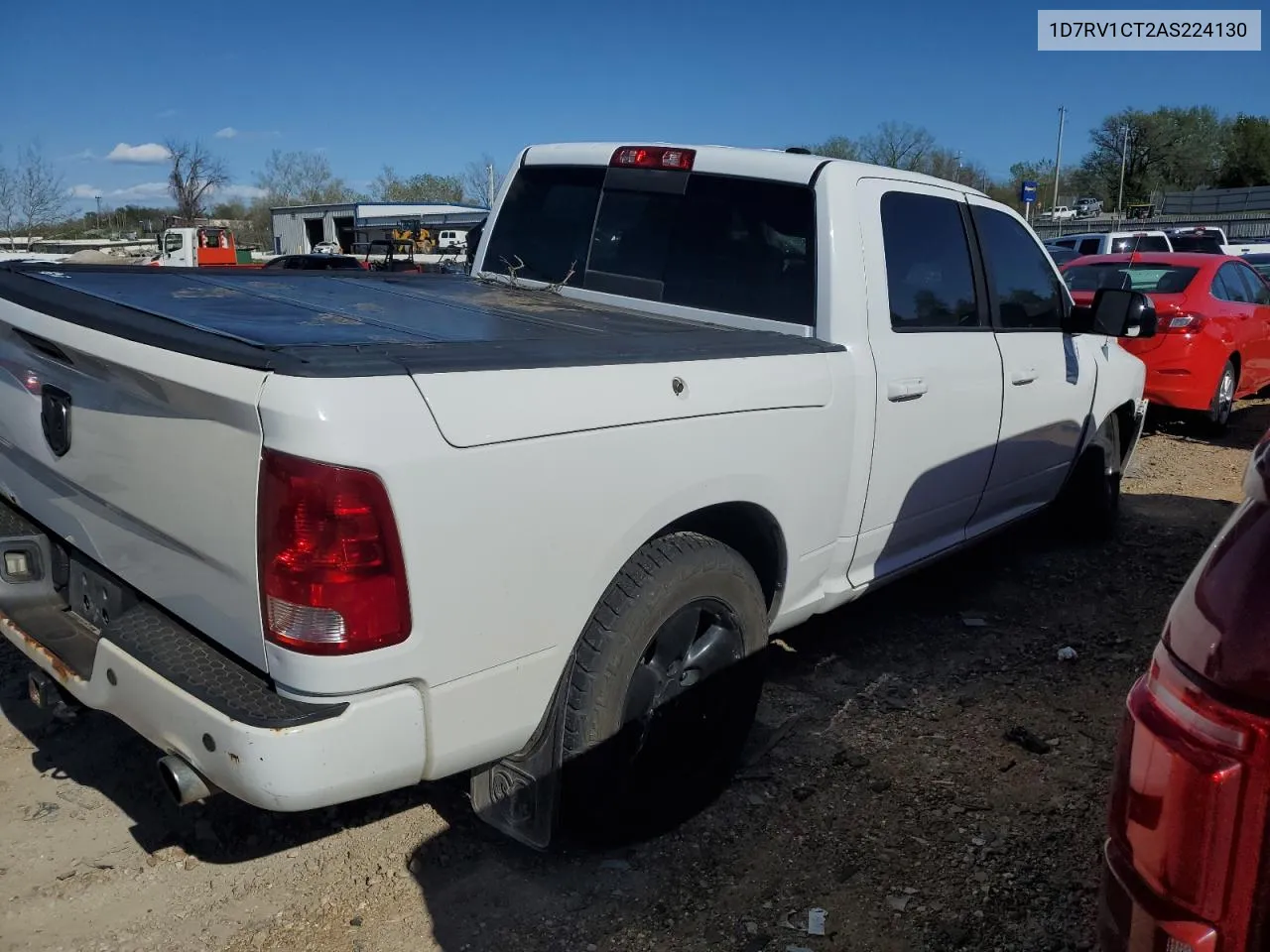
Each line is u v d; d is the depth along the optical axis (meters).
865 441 3.57
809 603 3.64
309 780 2.16
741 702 3.24
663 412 2.73
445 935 2.75
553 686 2.62
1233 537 1.51
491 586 2.36
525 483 2.38
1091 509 5.84
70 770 3.51
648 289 4.06
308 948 2.71
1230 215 44.75
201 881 2.96
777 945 2.72
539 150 4.64
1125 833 1.55
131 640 2.50
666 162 4.10
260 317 2.81
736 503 3.10
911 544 4.18
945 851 3.11
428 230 32.22
